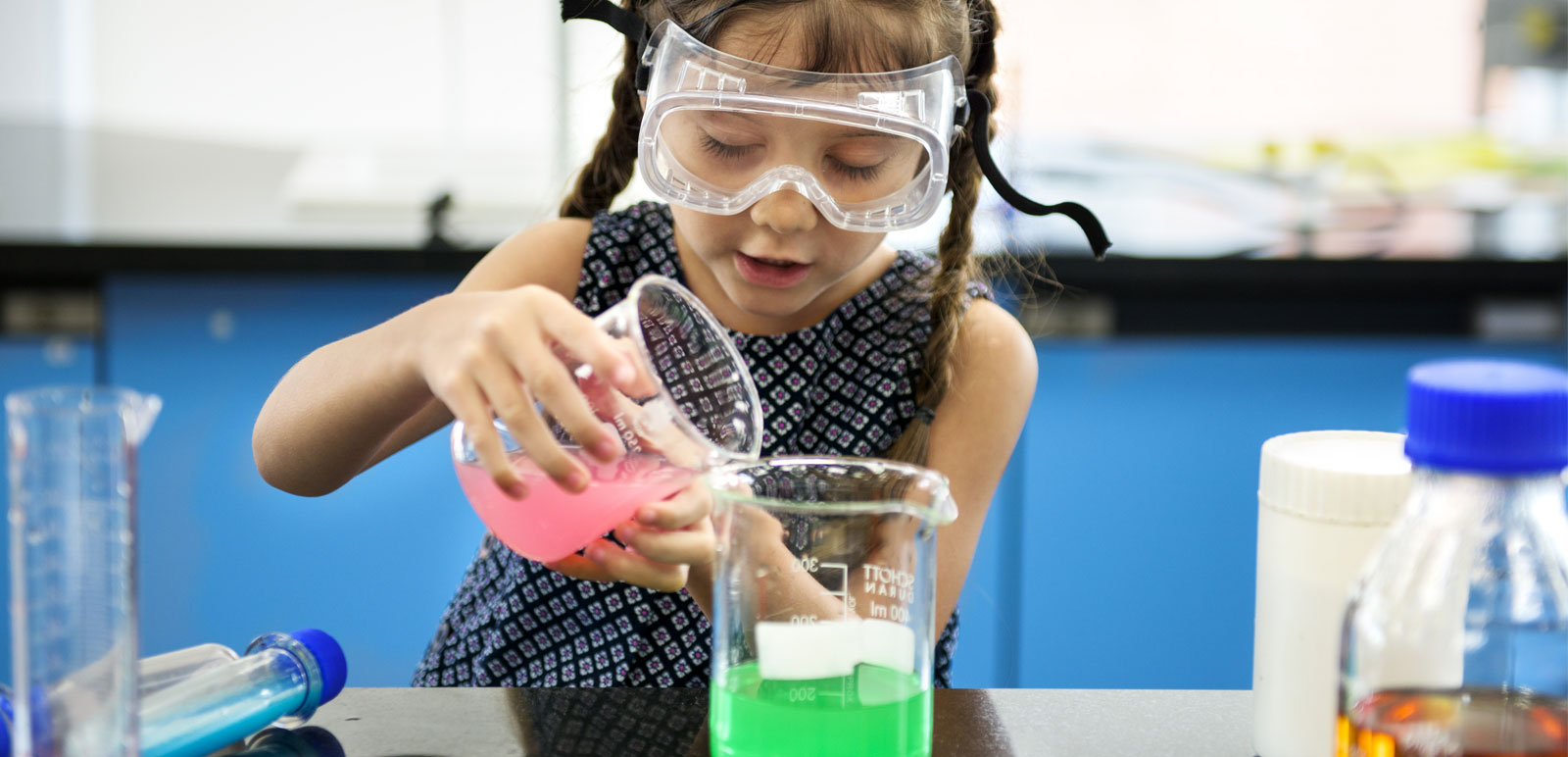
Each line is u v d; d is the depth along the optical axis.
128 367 2.14
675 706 0.79
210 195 2.37
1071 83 2.65
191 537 2.16
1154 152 2.57
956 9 1.10
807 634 0.66
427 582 2.17
